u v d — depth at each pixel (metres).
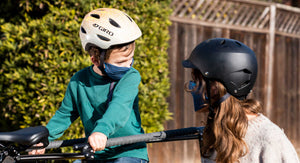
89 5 3.65
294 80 6.52
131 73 1.86
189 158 5.09
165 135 1.81
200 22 5.09
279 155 1.49
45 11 3.78
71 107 1.99
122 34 1.75
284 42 6.36
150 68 3.96
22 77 3.61
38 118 3.63
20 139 1.44
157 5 4.11
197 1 5.27
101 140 1.52
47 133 1.54
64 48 3.57
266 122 1.56
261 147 1.51
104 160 1.97
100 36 1.74
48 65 3.56
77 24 3.61
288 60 6.43
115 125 1.66
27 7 3.64
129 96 1.78
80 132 3.62
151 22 4.02
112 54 1.77
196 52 1.65
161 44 4.17
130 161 1.92
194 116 5.10
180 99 4.96
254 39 5.84
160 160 4.81
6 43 3.76
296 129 6.56
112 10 1.82
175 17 4.84
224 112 1.56
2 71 3.79
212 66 1.57
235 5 5.59
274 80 6.24
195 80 1.68
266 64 5.99
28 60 3.62
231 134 1.52
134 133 1.95
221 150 1.53
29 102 3.68
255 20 6.01
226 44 1.62
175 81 4.89
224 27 5.37
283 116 6.36
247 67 1.58
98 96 1.88
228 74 1.56
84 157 1.52
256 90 5.95
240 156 1.53
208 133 1.63
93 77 1.90
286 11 6.27
